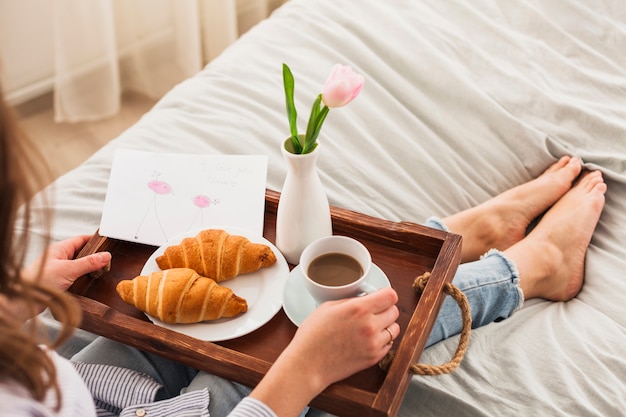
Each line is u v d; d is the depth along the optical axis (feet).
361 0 6.57
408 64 6.08
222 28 9.57
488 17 6.49
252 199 4.91
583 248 5.32
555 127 5.85
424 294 4.30
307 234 4.52
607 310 5.00
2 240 3.17
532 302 5.18
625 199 5.59
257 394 3.86
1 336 3.20
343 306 4.02
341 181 5.43
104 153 5.67
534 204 5.52
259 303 4.44
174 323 4.35
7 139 3.08
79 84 8.92
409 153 5.65
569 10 6.47
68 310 3.44
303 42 6.30
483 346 4.74
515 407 4.46
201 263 4.48
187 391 4.39
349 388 4.01
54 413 3.43
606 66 6.16
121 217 4.83
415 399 4.51
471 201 5.62
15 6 8.52
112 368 4.43
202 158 5.14
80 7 8.33
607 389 4.54
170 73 9.75
